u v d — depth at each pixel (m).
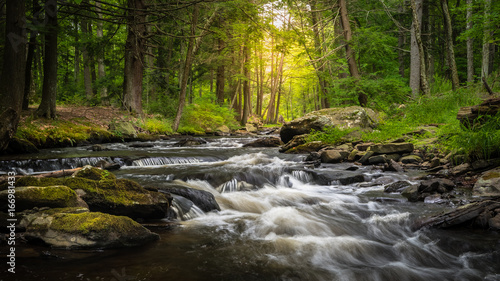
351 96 16.11
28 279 2.89
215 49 24.36
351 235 4.43
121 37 24.23
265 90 43.66
